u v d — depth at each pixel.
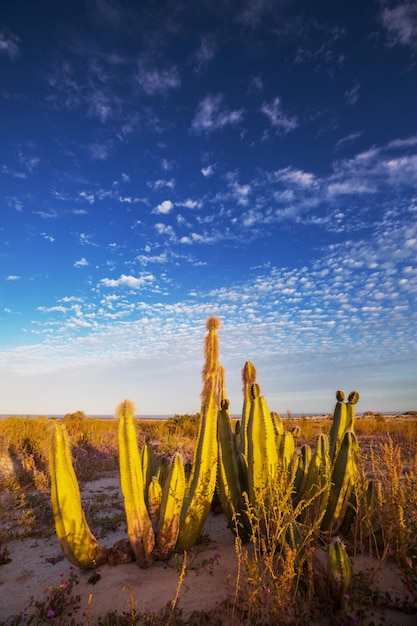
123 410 4.11
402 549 3.37
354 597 3.29
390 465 3.77
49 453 4.00
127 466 4.02
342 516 4.32
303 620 3.04
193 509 4.30
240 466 4.81
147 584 3.72
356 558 4.15
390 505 3.76
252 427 4.25
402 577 3.72
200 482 4.32
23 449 9.30
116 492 7.69
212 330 4.52
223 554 4.38
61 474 3.92
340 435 5.04
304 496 4.21
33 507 6.53
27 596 3.66
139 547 4.02
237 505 4.54
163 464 5.23
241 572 3.87
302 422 15.88
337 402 5.29
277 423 5.94
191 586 3.66
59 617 3.21
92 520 5.85
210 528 5.33
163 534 4.13
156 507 4.37
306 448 5.00
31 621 3.08
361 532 4.13
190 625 3.04
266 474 4.12
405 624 3.08
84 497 7.24
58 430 3.98
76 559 3.94
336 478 4.27
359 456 4.49
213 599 3.43
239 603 3.32
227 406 4.83
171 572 3.95
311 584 3.06
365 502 4.07
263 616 3.15
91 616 3.24
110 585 3.72
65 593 3.55
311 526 3.65
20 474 8.22
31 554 4.70
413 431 13.21
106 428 15.59
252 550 4.41
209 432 4.36
